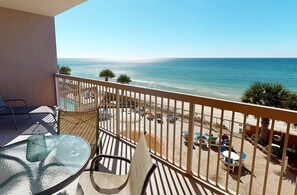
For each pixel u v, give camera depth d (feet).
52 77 18.04
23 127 13.00
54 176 4.39
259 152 18.11
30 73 16.87
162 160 8.64
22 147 5.72
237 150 18.06
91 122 8.04
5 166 4.75
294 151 18.35
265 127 22.13
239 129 26.84
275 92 27.71
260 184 11.83
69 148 5.69
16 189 4.00
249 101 29.55
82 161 5.00
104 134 11.55
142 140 4.95
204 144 18.43
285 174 13.58
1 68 15.49
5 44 15.43
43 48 17.28
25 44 16.33
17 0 13.37
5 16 15.16
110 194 5.08
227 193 6.52
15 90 16.33
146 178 3.57
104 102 12.23
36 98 17.40
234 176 12.47
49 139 6.29
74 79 14.75
